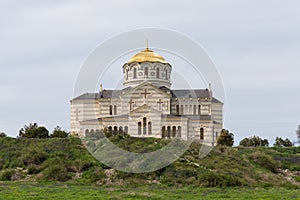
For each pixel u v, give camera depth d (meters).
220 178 55.75
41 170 62.50
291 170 67.62
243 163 66.69
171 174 58.44
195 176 57.81
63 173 59.69
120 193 47.19
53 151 70.50
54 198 42.75
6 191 48.00
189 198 43.94
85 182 57.00
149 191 49.97
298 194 47.62
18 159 67.50
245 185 55.88
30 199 42.03
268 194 47.56
